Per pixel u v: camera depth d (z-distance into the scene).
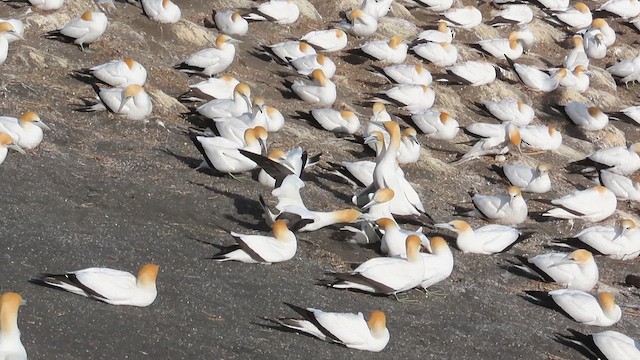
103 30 23.91
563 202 21.42
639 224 22.08
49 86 21.72
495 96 27.62
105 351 12.82
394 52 27.52
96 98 21.78
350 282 15.86
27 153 18.47
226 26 27.28
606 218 21.81
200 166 19.44
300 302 15.29
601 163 24.47
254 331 14.16
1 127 18.36
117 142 19.95
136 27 26.14
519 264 18.97
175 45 26.06
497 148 23.83
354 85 26.72
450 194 21.86
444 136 24.42
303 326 14.23
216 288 15.13
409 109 25.44
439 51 28.19
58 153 18.78
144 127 20.91
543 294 17.53
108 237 15.95
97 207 17.02
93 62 23.66
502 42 30.16
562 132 27.47
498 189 22.61
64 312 13.38
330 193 20.02
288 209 17.34
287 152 21.09
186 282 15.09
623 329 17.36
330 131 23.31
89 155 19.09
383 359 14.27
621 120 28.66
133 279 13.98
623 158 24.44
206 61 24.34
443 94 27.02
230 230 17.38
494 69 27.89
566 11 33.50
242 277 15.67
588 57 32.34
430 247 16.91
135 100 20.81
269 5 28.69
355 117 23.28
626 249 20.05
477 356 15.19
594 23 32.97
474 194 21.83
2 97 20.72
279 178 17.89
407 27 30.73
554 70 29.55
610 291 18.86
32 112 18.77
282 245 16.34
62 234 15.65
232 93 22.95
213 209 17.92
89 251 15.29
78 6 25.58
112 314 13.63
